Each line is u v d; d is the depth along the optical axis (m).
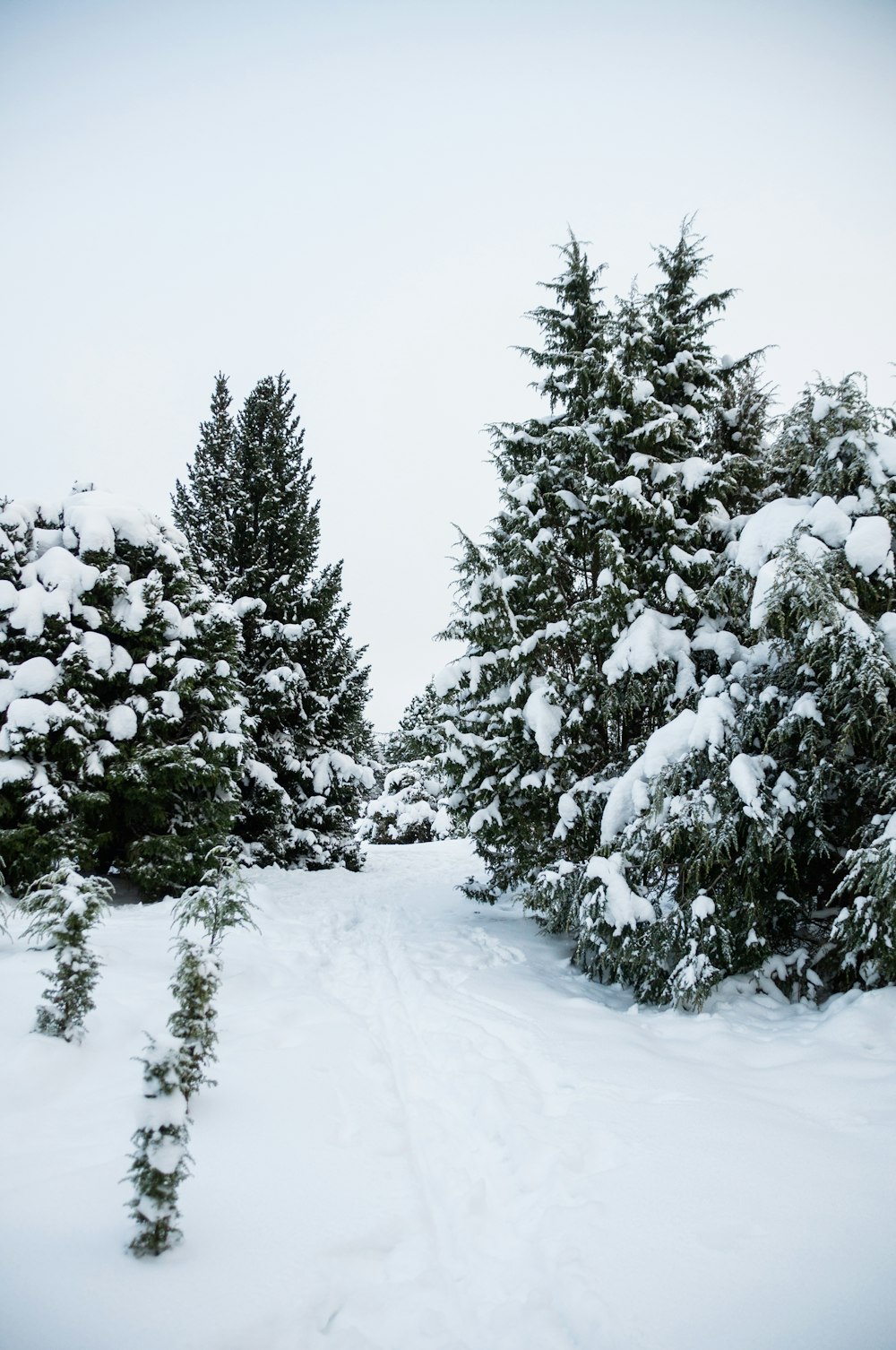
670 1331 2.12
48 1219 2.63
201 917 6.09
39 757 8.48
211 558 16.53
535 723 6.91
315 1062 4.29
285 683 14.61
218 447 18.84
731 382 8.75
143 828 9.77
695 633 6.93
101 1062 3.99
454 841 22.14
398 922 9.27
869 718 5.23
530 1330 2.27
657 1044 4.78
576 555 8.33
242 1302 2.31
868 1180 2.89
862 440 5.61
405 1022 5.27
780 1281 2.32
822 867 5.96
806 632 5.40
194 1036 3.25
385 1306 2.39
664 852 5.90
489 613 7.46
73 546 9.80
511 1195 3.02
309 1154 3.30
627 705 6.85
